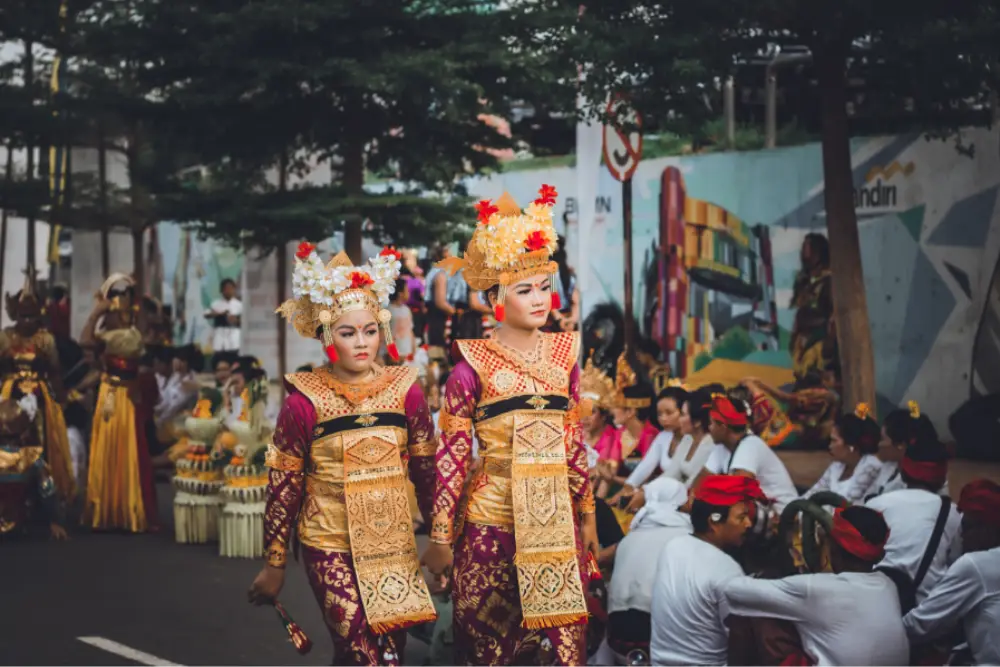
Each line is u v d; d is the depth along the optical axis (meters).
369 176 20.41
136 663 7.34
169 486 15.02
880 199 15.21
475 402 5.59
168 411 15.40
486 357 5.59
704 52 10.62
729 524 6.11
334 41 12.41
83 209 19.17
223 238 13.60
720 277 16.77
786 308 16.02
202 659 7.45
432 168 13.43
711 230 16.88
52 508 11.65
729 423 7.82
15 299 11.62
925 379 14.83
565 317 17.03
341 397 5.71
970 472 13.09
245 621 8.43
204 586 9.54
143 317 18.86
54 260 23.25
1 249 21.31
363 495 5.65
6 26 17.23
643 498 7.97
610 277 18.17
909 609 6.33
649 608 6.53
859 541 5.67
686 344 17.11
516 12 12.75
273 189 14.48
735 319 16.58
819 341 15.55
